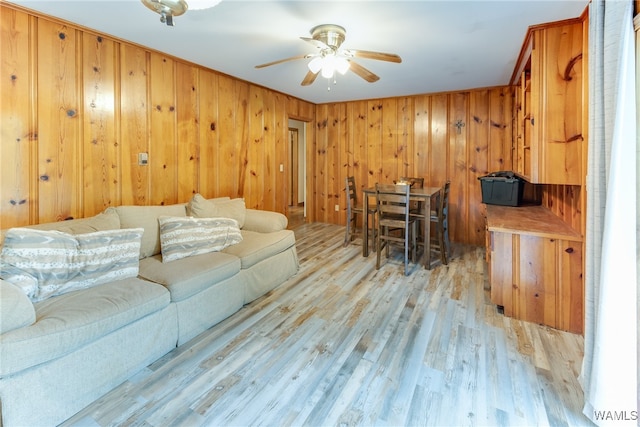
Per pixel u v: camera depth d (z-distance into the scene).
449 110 4.67
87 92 2.60
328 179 5.82
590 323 1.56
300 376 1.79
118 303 1.71
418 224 4.24
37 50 2.32
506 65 3.40
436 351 2.01
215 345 2.08
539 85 2.42
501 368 1.84
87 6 2.20
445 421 1.48
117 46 2.78
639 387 1.36
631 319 1.37
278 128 4.80
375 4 2.14
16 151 2.25
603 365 1.41
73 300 1.70
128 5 2.19
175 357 1.96
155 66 3.08
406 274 3.31
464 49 2.95
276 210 4.84
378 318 2.43
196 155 3.55
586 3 2.07
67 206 2.53
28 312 1.42
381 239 3.58
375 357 1.95
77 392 1.53
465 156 4.62
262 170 4.54
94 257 1.97
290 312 2.53
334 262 3.72
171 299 2.00
